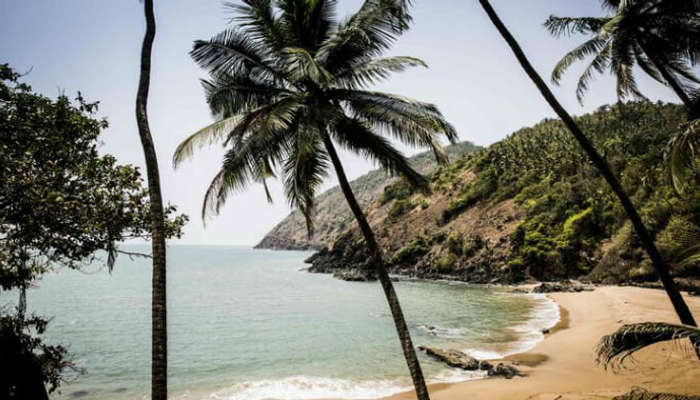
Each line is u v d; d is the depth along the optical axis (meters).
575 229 49.88
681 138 6.04
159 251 4.85
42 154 6.71
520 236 55.84
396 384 13.80
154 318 4.61
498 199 72.00
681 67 11.48
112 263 7.18
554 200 58.16
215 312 32.12
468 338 20.28
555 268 48.22
